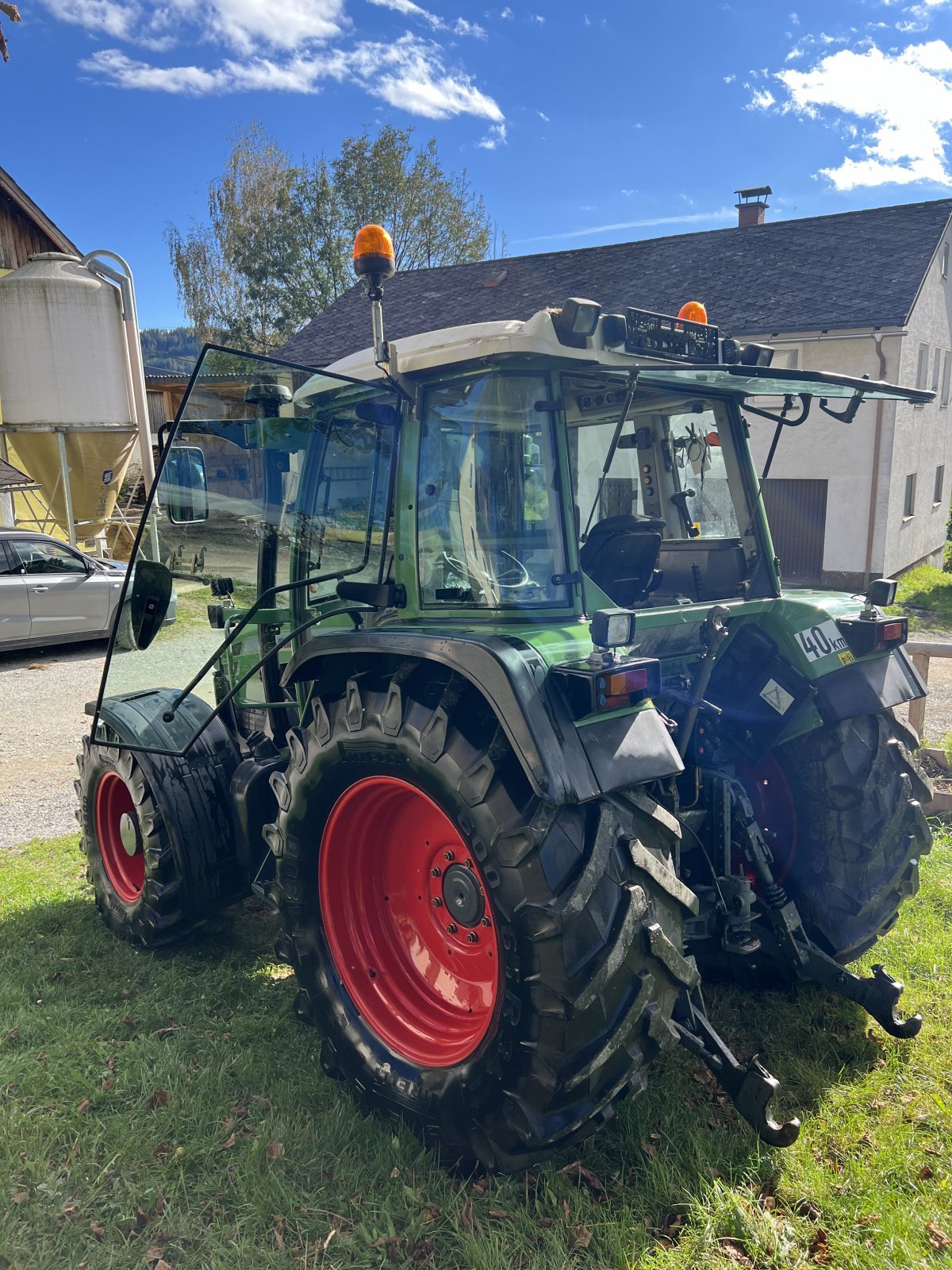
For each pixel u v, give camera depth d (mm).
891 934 3404
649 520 2873
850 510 14141
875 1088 2551
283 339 31500
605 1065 1985
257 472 2902
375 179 30922
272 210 31078
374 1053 2480
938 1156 2301
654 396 2973
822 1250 2021
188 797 3357
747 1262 1996
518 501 2340
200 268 31656
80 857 4672
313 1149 2371
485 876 2072
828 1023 2883
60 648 10961
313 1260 2037
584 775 1996
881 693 2934
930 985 3070
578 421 2836
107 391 12633
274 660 3281
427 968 2623
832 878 2889
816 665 2887
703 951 3092
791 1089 2562
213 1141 2418
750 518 3127
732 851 2896
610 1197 2180
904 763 2975
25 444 12516
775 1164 2258
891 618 3045
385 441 2656
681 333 2508
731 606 2820
